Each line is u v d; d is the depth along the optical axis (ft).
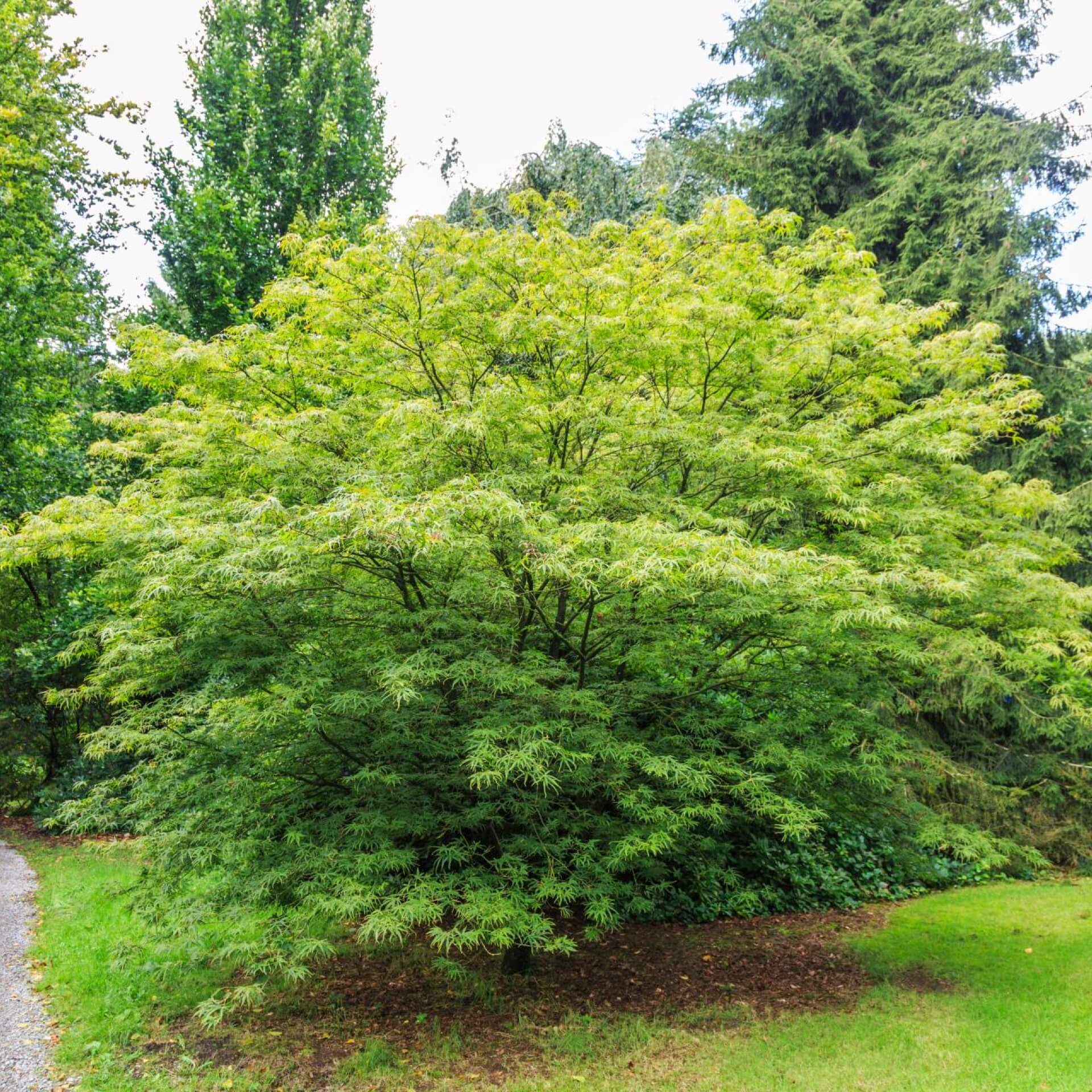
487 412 19.93
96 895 31.07
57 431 52.70
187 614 18.20
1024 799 41.50
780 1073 18.24
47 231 48.37
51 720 52.75
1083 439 43.78
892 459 25.38
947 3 50.49
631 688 20.94
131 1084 16.94
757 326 23.08
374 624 19.56
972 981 24.71
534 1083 17.76
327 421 21.77
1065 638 26.05
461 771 19.07
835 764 20.35
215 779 19.97
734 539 15.72
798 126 51.93
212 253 51.62
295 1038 19.63
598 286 20.98
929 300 45.47
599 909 17.97
